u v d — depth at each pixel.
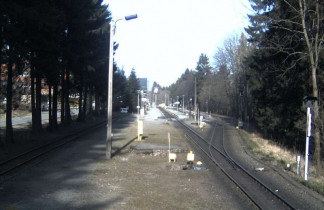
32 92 27.48
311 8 21.30
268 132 37.03
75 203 9.10
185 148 22.39
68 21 27.56
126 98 103.94
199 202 9.59
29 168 13.78
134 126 43.34
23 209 8.44
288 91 28.91
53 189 10.55
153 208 8.84
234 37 66.94
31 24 19.31
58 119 49.69
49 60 24.08
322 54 22.27
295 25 23.17
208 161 17.52
